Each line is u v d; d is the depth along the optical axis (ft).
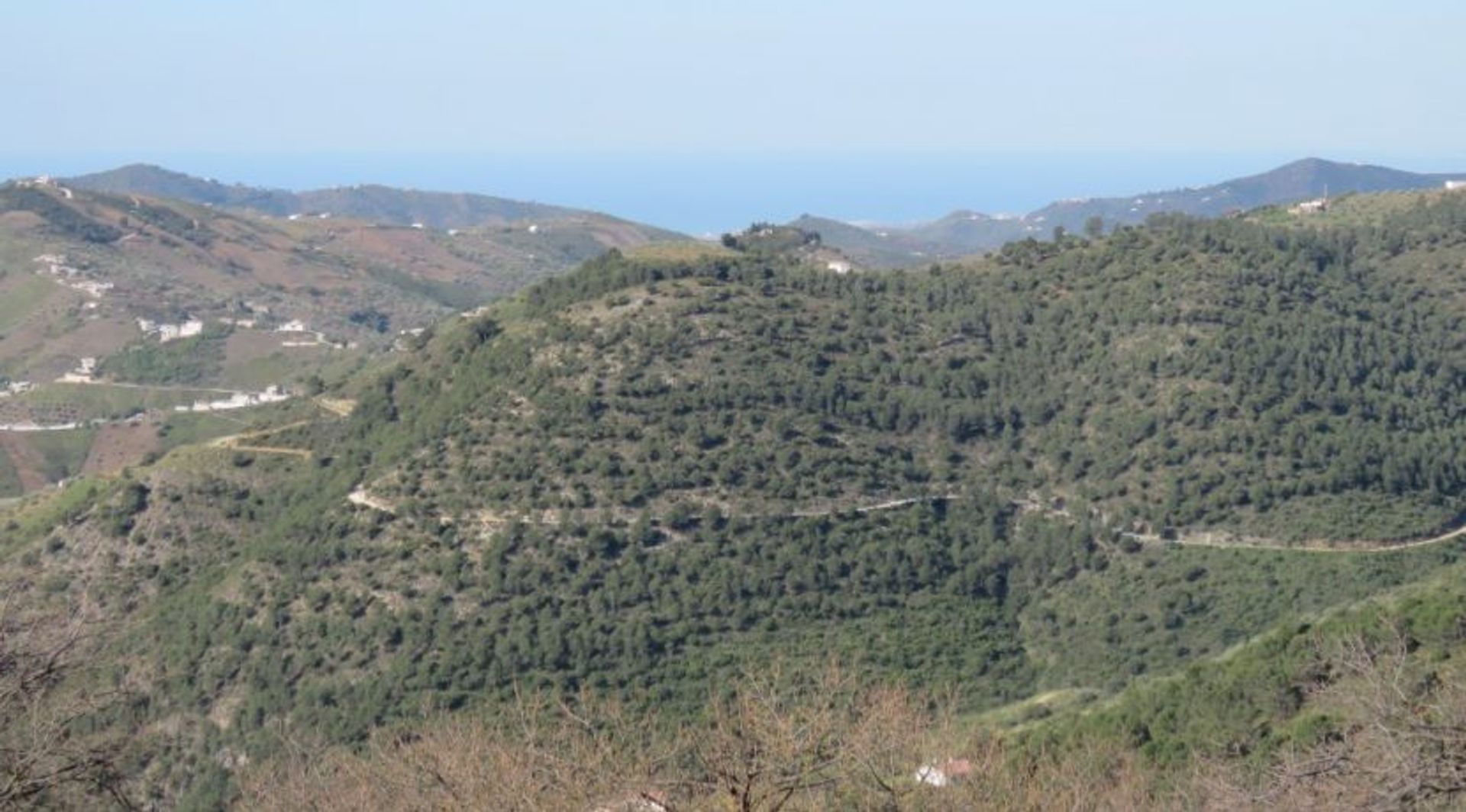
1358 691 91.81
